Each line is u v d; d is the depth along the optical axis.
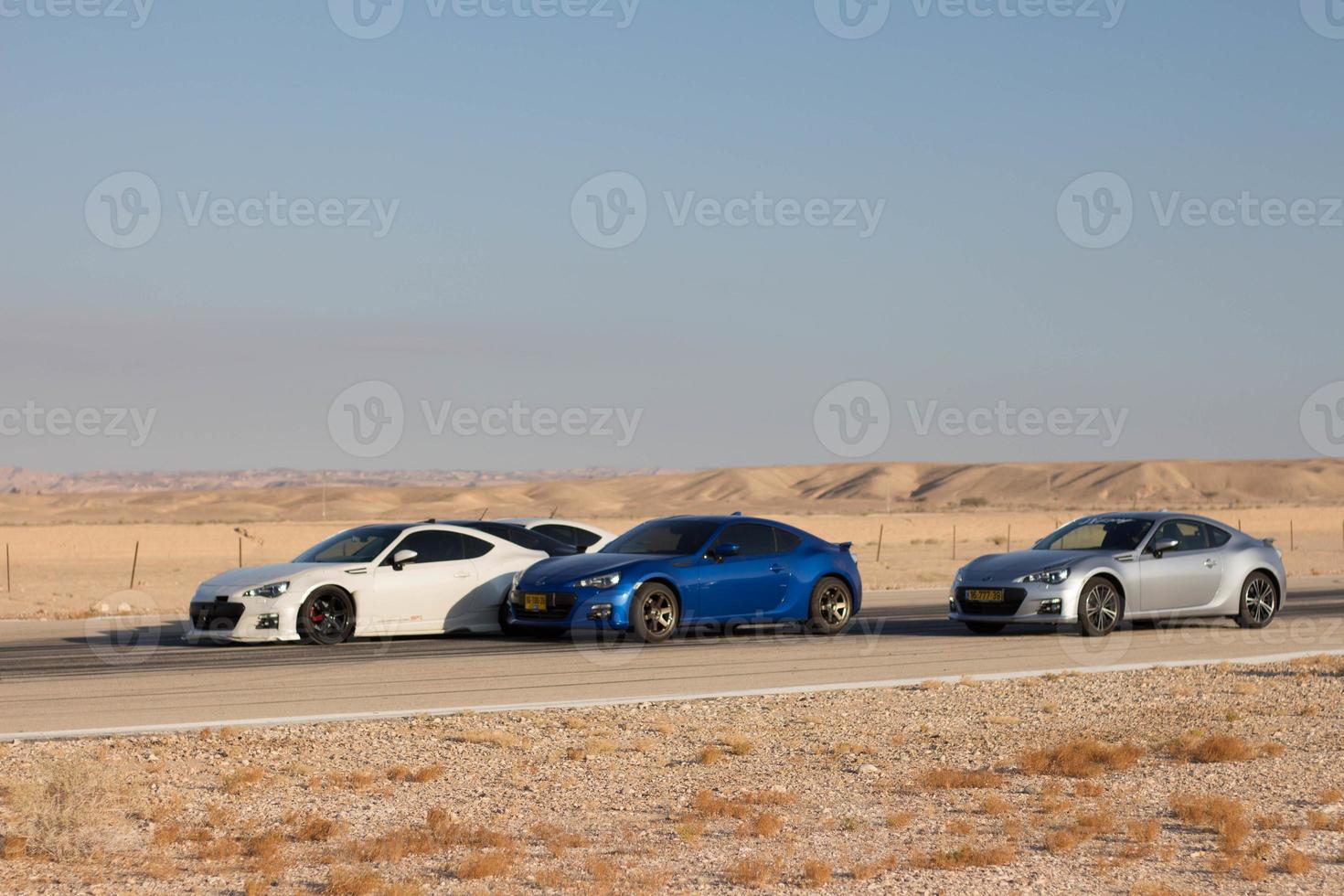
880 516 122.94
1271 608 23.55
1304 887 8.30
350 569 21.16
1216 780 11.39
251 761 12.09
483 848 9.27
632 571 20.77
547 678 17.25
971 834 9.64
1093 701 15.44
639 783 11.41
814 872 8.47
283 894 8.16
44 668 18.34
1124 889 8.29
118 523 112.81
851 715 14.59
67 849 9.02
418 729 13.66
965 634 22.64
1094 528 23.19
